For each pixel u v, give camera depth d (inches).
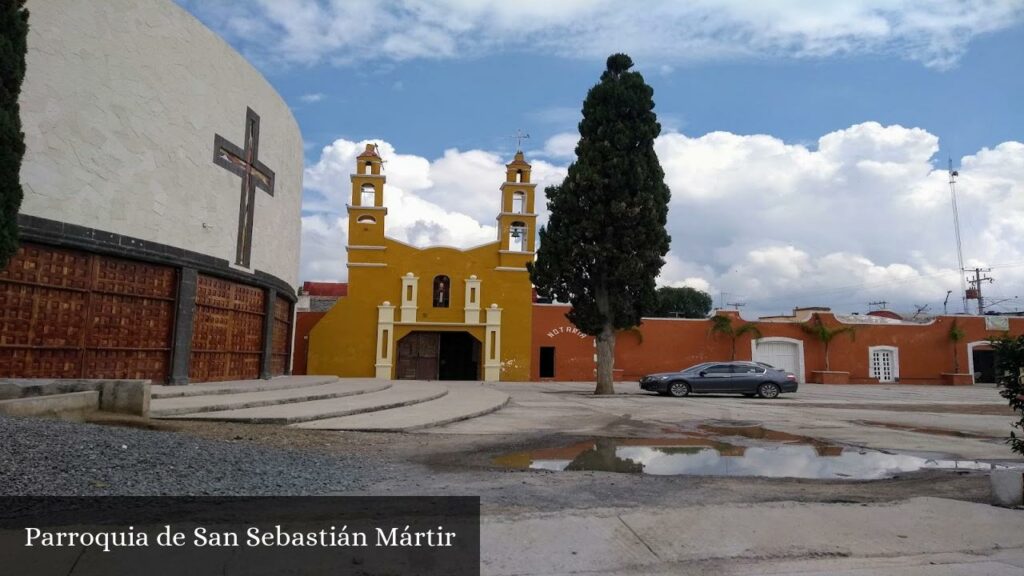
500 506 226.4
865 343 1450.5
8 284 458.0
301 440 368.8
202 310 620.1
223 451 298.4
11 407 320.8
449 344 1392.7
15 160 344.8
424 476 283.7
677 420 553.3
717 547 185.6
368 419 466.9
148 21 548.4
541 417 560.1
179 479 246.2
